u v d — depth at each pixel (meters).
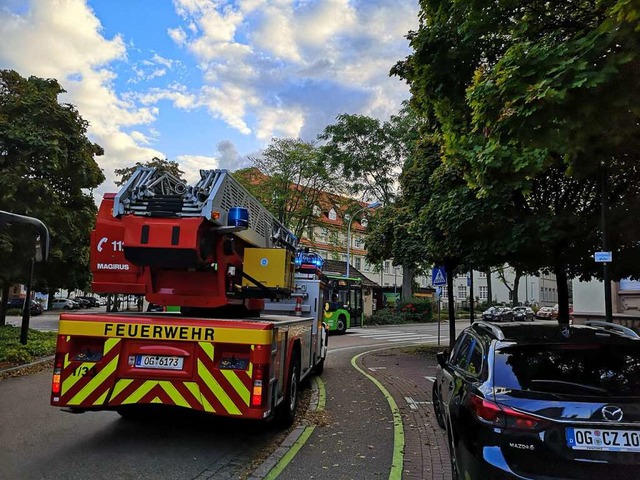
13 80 16.52
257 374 5.53
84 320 5.79
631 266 9.96
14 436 6.20
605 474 3.14
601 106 4.36
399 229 17.27
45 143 14.89
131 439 6.16
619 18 3.76
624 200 8.94
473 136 6.36
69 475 4.88
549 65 4.32
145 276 6.46
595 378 3.66
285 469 5.18
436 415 7.02
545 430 3.27
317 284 10.82
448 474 4.99
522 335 4.19
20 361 12.01
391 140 36.34
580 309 18.09
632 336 4.07
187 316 6.70
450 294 16.83
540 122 4.49
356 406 8.23
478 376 3.97
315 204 36.81
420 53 6.56
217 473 5.06
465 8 5.81
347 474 5.03
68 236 16.11
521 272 11.89
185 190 6.12
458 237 10.84
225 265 6.54
